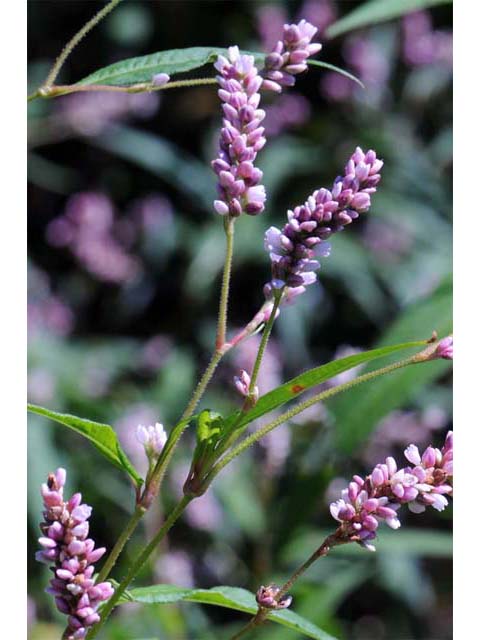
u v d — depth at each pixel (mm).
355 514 396
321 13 1118
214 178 1102
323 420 676
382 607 994
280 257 395
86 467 905
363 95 1121
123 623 647
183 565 779
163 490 826
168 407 933
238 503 760
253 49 1124
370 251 1064
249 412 392
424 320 544
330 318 1073
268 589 400
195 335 1076
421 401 884
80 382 976
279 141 1101
